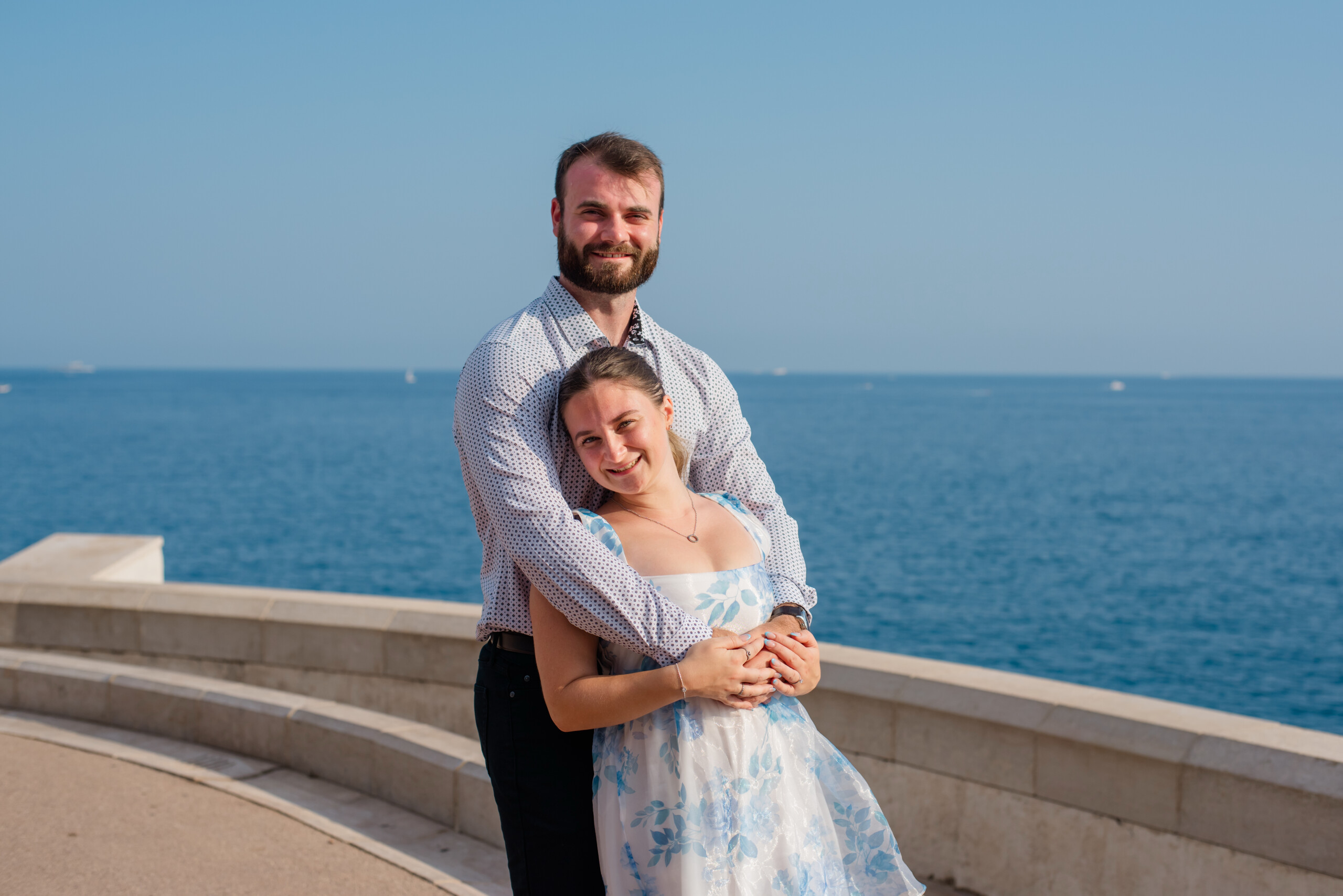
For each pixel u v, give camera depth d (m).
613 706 2.01
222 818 3.78
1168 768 3.08
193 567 24.44
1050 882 3.35
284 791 4.09
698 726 2.04
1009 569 25.80
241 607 5.43
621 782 2.08
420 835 3.73
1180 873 3.06
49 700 4.98
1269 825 2.89
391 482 43.88
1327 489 44.88
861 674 3.82
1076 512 36.56
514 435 2.14
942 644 18.28
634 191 2.28
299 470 48.84
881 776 3.75
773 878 2.03
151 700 4.71
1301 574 25.59
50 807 3.83
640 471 2.17
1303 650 18.08
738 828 2.00
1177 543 30.17
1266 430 93.19
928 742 3.62
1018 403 161.38
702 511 2.30
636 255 2.32
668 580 2.12
